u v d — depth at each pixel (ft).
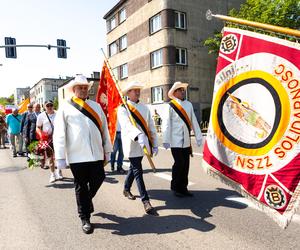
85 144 14.17
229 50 11.46
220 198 17.90
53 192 21.04
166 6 80.23
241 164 11.31
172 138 18.16
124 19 99.81
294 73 9.85
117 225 14.60
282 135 10.18
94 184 14.94
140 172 16.44
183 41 83.15
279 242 12.07
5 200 19.39
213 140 12.14
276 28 9.98
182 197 18.45
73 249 12.28
